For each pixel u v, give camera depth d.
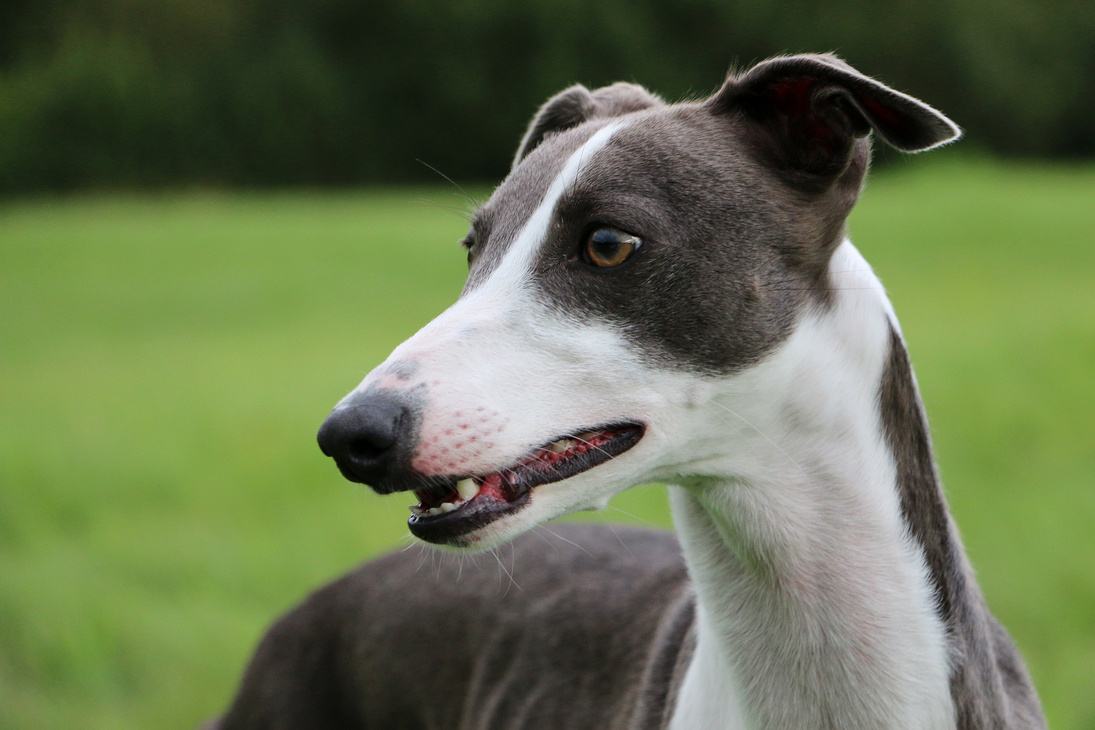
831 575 3.71
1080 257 26.25
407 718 5.15
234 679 7.11
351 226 38.03
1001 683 3.90
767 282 3.67
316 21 70.25
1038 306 18.45
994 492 9.12
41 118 61.69
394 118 69.44
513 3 69.56
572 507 3.67
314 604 5.50
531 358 3.60
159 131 63.91
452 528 3.53
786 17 74.00
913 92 74.75
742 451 3.72
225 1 71.38
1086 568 7.57
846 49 73.88
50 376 16.80
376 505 9.84
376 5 69.31
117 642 7.41
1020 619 7.07
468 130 69.94
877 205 38.66
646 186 3.69
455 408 3.47
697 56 74.88
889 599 3.68
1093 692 6.17
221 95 65.56
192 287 27.33
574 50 70.56
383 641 5.20
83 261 32.12
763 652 3.79
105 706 6.88
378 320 21.33
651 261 3.63
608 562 4.98
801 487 3.72
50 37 69.06
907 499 3.78
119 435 12.46
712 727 3.87
